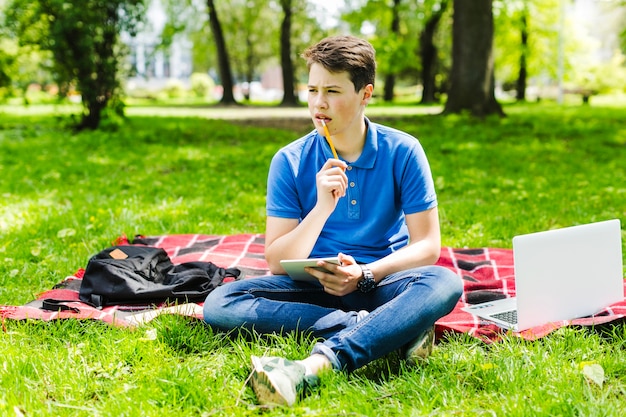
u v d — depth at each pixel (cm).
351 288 266
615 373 247
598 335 277
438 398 225
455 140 1109
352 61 262
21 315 301
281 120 1686
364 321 240
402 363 248
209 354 271
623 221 510
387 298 266
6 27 1139
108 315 302
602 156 917
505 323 288
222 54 2950
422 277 254
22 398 228
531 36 3050
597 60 4103
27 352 266
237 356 261
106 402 227
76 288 351
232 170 802
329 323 262
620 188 664
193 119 1681
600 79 3619
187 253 427
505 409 214
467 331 281
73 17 1119
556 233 281
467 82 1480
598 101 3022
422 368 248
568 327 281
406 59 2511
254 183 716
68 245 457
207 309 277
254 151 983
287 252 275
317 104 267
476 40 1462
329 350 235
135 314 307
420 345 247
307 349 259
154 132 1245
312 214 271
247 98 3984
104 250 347
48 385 240
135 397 229
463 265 398
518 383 234
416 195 284
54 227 499
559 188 676
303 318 265
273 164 296
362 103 274
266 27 3625
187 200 620
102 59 1206
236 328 271
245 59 3897
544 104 2664
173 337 278
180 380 235
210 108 2592
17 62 1326
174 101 3572
